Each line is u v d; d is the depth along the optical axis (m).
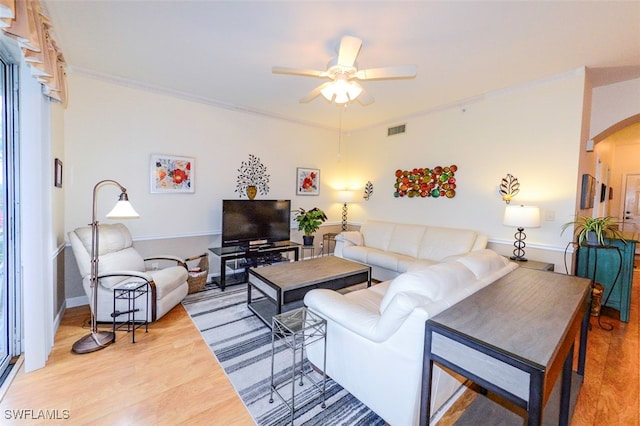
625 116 3.15
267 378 2.03
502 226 3.62
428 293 1.50
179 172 3.85
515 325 1.22
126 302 2.69
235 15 2.14
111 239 2.94
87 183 3.21
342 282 2.94
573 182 3.06
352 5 2.00
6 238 2.04
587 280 1.88
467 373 1.12
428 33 2.31
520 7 1.98
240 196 4.45
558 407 1.80
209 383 1.96
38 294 2.04
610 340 2.65
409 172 4.65
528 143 3.36
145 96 3.56
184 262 3.46
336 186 5.74
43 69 1.80
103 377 2.00
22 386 1.88
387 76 2.36
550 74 3.08
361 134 5.50
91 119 3.22
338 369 1.85
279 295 2.52
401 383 1.47
